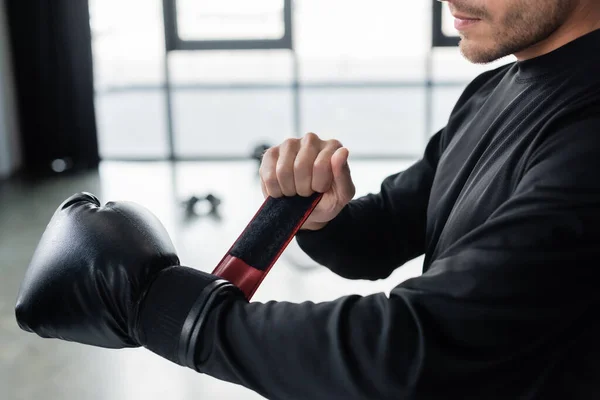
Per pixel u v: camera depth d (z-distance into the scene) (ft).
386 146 22.35
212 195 16.31
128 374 9.32
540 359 2.19
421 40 25.21
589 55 2.49
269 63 29.43
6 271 12.79
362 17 24.97
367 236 3.46
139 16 21.67
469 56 2.53
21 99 20.20
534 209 2.07
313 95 28.30
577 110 2.26
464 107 3.41
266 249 2.71
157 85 30.07
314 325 2.18
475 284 2.06
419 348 2.06
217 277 2.42
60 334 2.54
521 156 2.44
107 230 2.54
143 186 18.47
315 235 3.31
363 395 2.10
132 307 2.39
